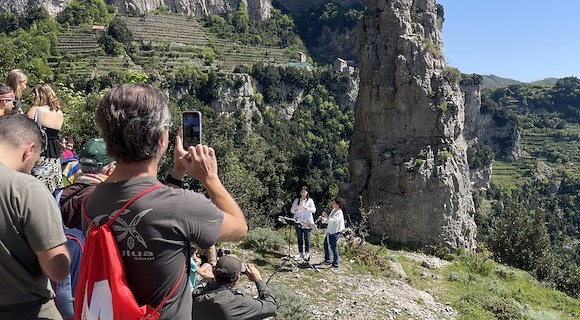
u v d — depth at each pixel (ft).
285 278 37.99
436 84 94.17
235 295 13.93
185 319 7.26
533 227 97.91
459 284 52.26
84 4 348.38
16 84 18.38
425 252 89.04
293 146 268.00
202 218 7.08
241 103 276.00
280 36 458.09
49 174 14.20
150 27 363.35
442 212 90.79
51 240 8.04
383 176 93.09
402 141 94.27
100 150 11.22
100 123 6.95
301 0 531.09
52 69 230.68
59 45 285.64
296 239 52.34
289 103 309.01
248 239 45.11
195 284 15.07
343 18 467.11
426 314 37.42
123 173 7.13
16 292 8.26
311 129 302.45
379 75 95.91
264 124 284.82
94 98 58.59
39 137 9.45
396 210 90.38
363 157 100.27
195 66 300.61
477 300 45.01
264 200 106.22
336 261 43.42
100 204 7.04
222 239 7.48
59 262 8.11
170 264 6.88
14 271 8.11
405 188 90.63
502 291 53.01
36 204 7.98
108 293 6.71
